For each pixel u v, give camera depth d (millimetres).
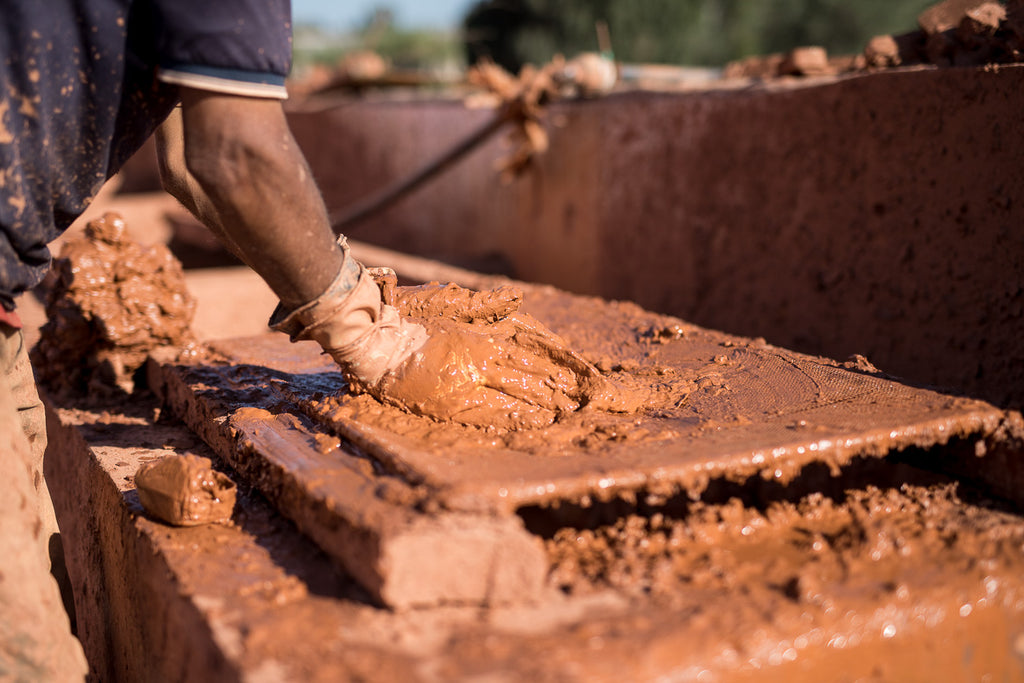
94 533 2299
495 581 1457
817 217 3869
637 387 2146
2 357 1818
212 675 1400
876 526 1728
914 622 1451
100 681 2293
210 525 1828
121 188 10344
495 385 1943
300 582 1571
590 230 6012
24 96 1589
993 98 2916
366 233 9164
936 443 1862
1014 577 1555
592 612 1438
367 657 1317
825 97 3727
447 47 19578
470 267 7066
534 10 14352
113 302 2861
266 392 2363
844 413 1918
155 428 2559
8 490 1603
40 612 1592
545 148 6438
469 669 1278
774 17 14523
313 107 10047
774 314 4238
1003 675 1543
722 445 1732
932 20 3531
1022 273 2863
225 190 1592
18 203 1638
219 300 4301
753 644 1350
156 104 1794
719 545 1678
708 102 4602
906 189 3346
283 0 1592
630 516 1754
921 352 3348
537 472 1599
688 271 4957
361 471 1705
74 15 1582
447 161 6199
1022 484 1824
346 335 1837
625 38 14258
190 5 1497
